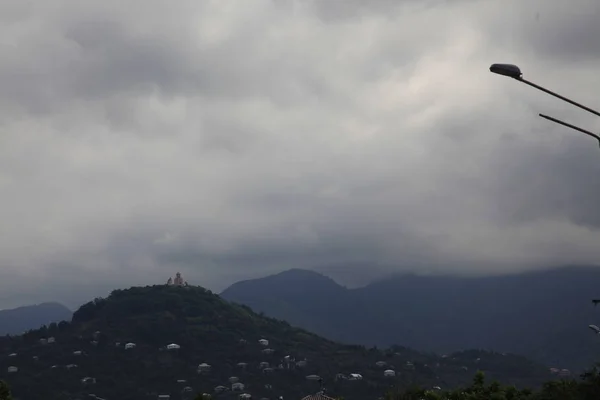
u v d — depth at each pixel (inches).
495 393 2375.7
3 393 2454.5
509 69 948.6
